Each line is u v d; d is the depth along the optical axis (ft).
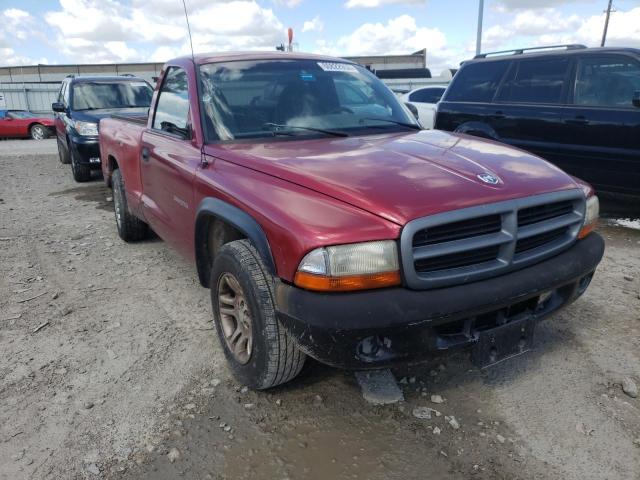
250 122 11.54
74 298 13.85
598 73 19.85
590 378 9.84
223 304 9.87
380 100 13.52
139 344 11.42
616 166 19.21
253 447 8.27
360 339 7.27
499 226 8.08
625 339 11.17
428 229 7.47
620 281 14.21
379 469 7.80
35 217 22.56
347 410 9.09
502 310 8.29
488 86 23.38
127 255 17.20
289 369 8.74
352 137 11.31
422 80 70.08
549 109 20.93
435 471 7.73
